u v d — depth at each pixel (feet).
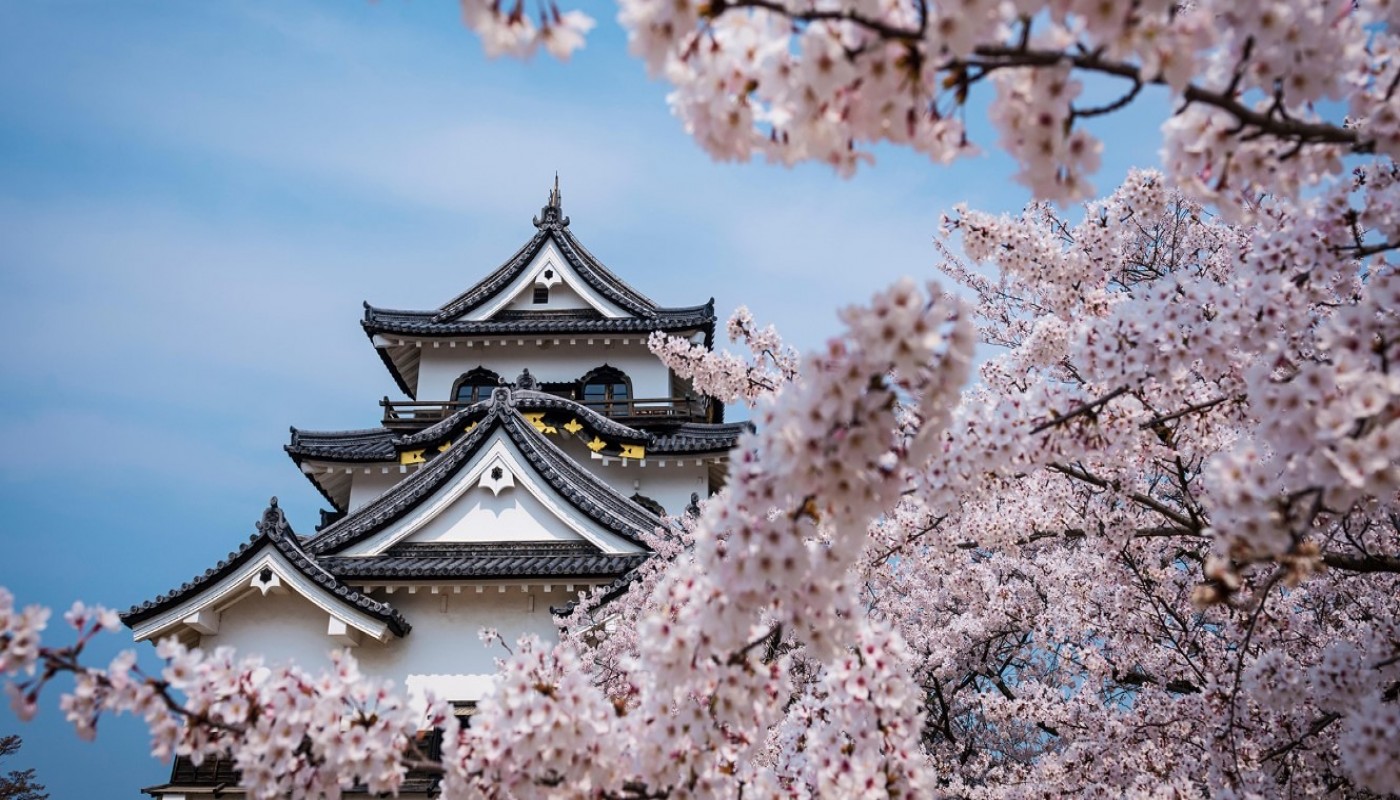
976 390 26.35
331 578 44.70
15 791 68.08
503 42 8.28
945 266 41.57
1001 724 30.30
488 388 77.61
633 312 79.10
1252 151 10.41
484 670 46.03
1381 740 12.85
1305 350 15.47
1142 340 14.47
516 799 11.18
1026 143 8.78
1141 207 19.94
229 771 42.32
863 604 36.29
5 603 10.19
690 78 8.97
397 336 77.30
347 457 68.03
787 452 8.79
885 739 11.83
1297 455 10.15
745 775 12.73
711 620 10.18
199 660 11.25
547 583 46.24
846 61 8.14
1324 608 23.56
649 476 69.62
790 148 9.32
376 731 11.01
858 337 8.46
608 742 11.09
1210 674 20.22
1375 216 13.42
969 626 31.94
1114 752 21.76
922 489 14.89
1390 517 17.57
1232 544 9.64
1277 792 16.81
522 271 80.53
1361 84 10.51
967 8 7.69
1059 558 27.35
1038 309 33.37
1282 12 8.61
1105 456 17.85
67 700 10.47
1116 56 8.18
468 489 50.55
